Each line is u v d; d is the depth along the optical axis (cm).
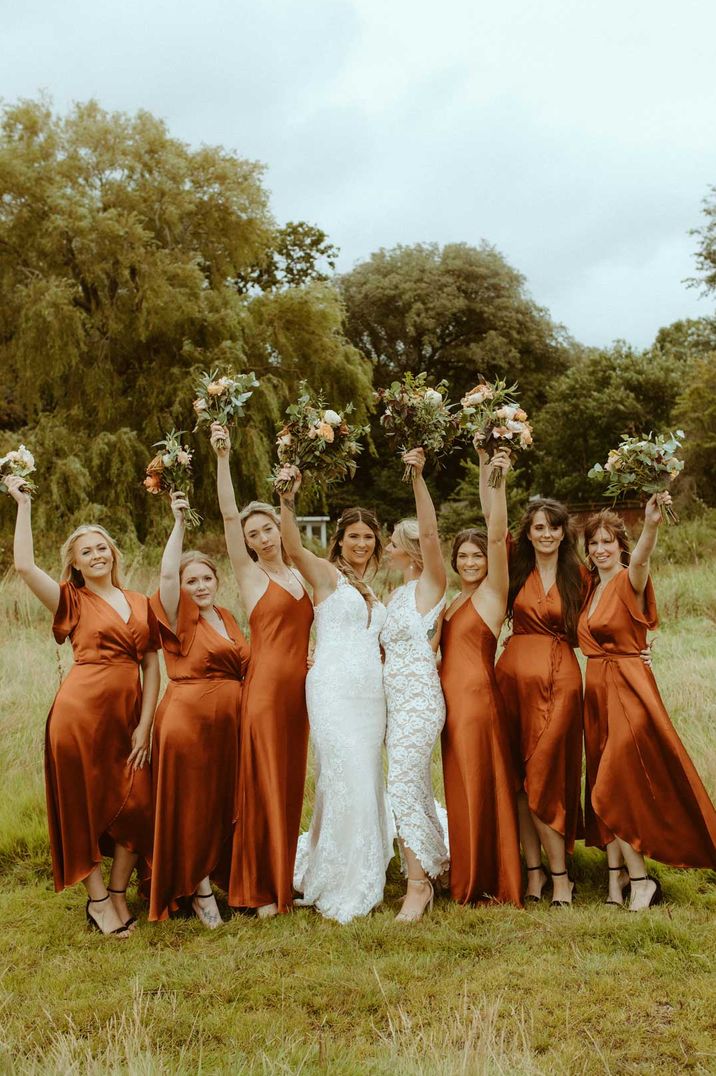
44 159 1781
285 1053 302
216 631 450
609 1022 321
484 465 473
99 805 418
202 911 429
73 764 414
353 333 3609
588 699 441
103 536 439
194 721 431
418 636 450
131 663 434
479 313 3578
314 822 457
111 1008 343
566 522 452
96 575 435
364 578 476
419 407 440
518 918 409
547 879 468
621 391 2675
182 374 1702
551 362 3612
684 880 452
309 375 1883
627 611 433
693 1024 317
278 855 433
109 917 424
